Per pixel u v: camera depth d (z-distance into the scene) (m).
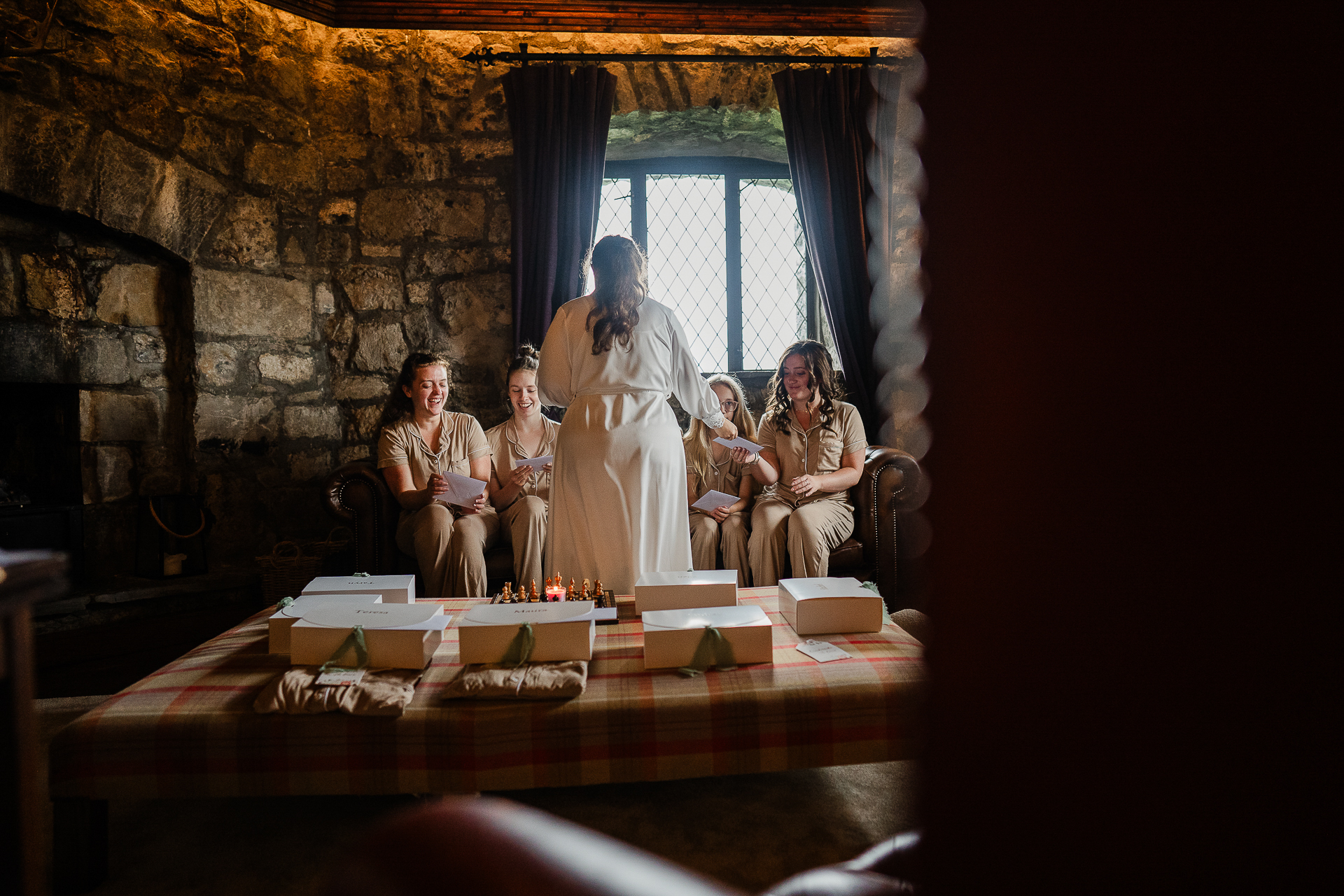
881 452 3.57
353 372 4.70
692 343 5.36
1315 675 0.17
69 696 3.05
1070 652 0.19
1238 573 0.17
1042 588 0.19
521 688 1.82
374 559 3.53
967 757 0.21
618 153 5.28
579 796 2.16
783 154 5.39
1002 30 0.19
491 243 4.79
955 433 0.21
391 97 4.70
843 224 4.87
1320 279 0.16
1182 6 0.16
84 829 1.74
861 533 3.60
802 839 1.92
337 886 0.29
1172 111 0.17
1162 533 0.17
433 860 0.27
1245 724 0.17
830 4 4.86
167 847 1.93
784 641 2.20
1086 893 0.19
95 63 3.82
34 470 4.20
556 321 2.85
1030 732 0.20
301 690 1.81
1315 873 0.17
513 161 4.75
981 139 0.19
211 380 4.27
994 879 0.21
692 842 1.91
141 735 1.74
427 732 1.78
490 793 2.17
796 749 1.84
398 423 3.65
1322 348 0.16
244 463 4.39
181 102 4.12
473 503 3.45
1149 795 0.18
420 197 4.74
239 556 4.37
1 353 3.73
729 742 1.83
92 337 4.02
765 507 3.60
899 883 0.78
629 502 2.72
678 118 4.92
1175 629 0.17
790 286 5.48
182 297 4.27
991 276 0.20
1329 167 0.15
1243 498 0.17
